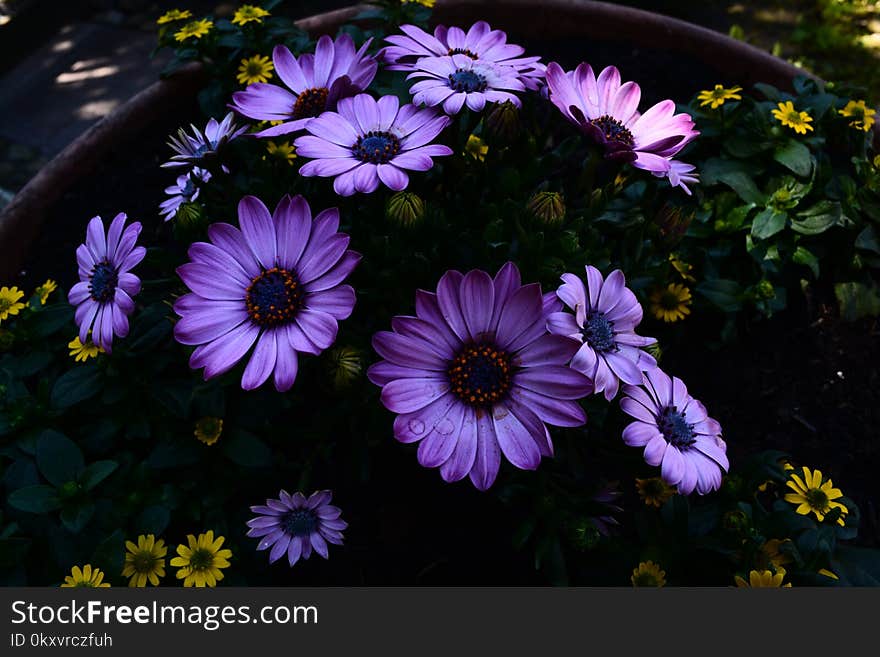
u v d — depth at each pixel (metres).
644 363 0.25
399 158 0.25
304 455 0.31
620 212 0.33
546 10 0.46
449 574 0.31
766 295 0.35
